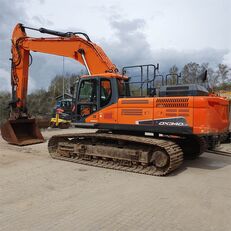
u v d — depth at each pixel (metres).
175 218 4.88
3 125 12.74
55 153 10.19
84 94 9.55
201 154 10.41
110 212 5.09
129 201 5.65
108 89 9.02
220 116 8.30
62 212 5.05
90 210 5.16
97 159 9.18
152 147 8.16
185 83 8.91
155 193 6.18
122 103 8.68
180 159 7.94
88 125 9.35
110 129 9.17
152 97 8.38
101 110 9.08
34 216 4.88
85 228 4.45
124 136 8.62
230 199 5.87
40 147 12.07
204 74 9.06
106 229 4.42
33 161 9.37
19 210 5.13
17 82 12.75
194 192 6.29
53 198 5.77
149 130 8.22
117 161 8.72
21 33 12.62
